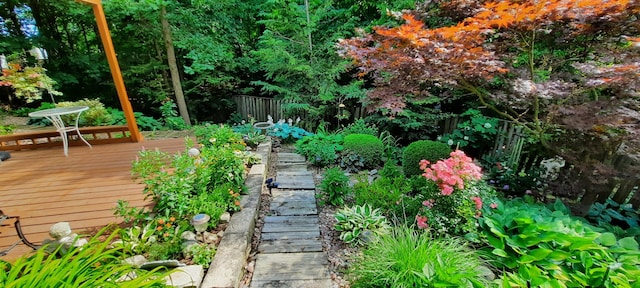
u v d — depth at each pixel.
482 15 2.36
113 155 4.03
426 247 1.89
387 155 4.81
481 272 1.89
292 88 6.87
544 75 2.83
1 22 6.78
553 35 2.68
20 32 6.94
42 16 7.17
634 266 1.86
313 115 6.82
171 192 2.31
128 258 1.80
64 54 7.31
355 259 2.10
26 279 1.06
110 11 5.97
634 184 2.98
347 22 6.50
